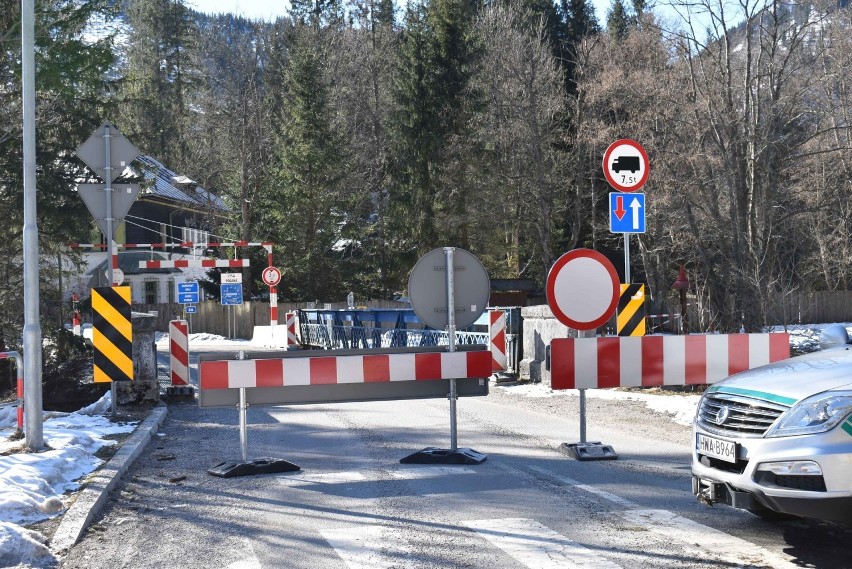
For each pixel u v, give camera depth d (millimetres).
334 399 8969
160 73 69375
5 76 20250
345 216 55250
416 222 48500
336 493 7789
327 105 53406
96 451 9703
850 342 6922
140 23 69812
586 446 9211
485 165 47156
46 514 6898
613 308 9211
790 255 32250
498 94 45812
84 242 25641
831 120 28203
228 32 63500
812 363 5965
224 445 10695
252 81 56750
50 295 23578
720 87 22594
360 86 60156
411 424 12148
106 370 11852
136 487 8188
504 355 17344
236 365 8680
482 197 46594
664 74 30516
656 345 9320
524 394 15672
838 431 5148
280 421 12820
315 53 54062
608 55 39531
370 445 10414
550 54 48625
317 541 6215
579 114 43375
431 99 47844
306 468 9047
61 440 9742
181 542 6285
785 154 22156
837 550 5719
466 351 9109
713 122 21922
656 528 6340
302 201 51344
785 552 5684
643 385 9305
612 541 6016
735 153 21469
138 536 6461
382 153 56844
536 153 43969
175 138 64938
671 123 27547
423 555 5793
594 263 9164
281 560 5785
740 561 5500
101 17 20531
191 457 9836
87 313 23219
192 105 68125
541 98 45000
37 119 20781
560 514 6809
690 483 7852
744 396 5750
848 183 29047
